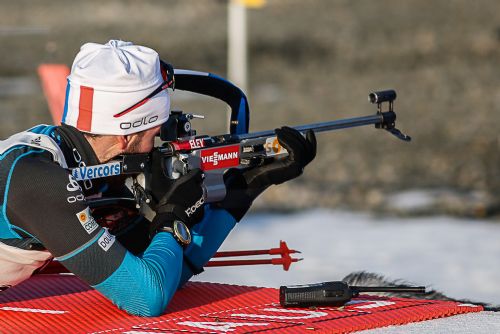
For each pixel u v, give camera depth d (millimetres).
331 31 123250
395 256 30719
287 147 14023
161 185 13359
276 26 126312
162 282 12906
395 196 43281
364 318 13148
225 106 74000
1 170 12242
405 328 12953
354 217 38375
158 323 12891
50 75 33031
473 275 28016
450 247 32312
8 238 12562
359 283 15508
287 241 33094
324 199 42188
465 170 50125
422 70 98812
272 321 12992
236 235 34125
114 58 12836
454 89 85375
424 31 121438
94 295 14352
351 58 107312
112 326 12766
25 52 104125
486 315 13828
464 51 108688
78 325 12836
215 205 14734
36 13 134500
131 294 12727
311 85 91062
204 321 13047
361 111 73312
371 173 48969
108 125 12789
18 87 86625
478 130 63156
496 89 84625
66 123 13000
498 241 33406
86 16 134500
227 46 113375
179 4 149625
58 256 12367
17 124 66375
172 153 13406
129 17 136125
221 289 14984
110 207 13594
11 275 12961
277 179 14211
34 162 12211
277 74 98562
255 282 26828
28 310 13562
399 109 74125
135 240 14227
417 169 50531
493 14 131750
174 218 13242
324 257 30344
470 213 39469
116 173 13031
